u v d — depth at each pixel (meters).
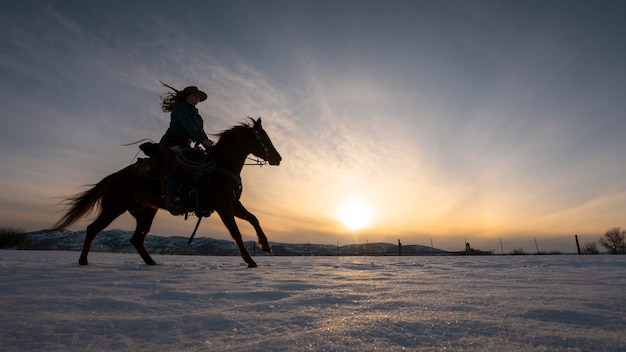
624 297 1.73
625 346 0.93
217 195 4.59
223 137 4.93
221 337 1.07
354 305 1.59
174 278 2.77
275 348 0.95
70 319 1.29
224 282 2.51
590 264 5.21
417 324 1.19
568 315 1.30
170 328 1.18
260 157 5.04
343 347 0.95
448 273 3.62
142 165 4.73
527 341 0.99
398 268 4.70
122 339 1.05
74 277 2.72
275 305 1.60
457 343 0.98
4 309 1.48
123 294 1.91
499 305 1.53
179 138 4.67
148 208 5.12
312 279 2.81
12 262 4.53
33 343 1.01
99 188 5.13
